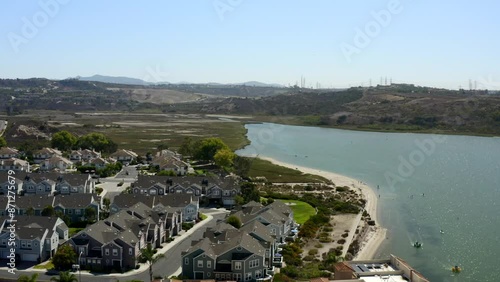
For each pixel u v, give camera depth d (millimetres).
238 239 110500
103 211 152750
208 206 172000
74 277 99625
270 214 134250
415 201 182500
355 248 130375
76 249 113625
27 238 115750
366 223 154625
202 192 175500
